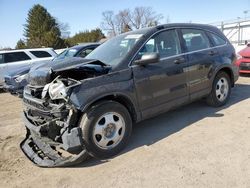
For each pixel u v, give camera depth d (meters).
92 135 4.06
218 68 6.00
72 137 3.92
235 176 3.54
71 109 3.95
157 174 3.75
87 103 3.98
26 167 4.27
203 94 5.82
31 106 4.46
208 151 4.24
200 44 5.84
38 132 4.14
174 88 5.16
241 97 7.07
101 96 4.13
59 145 4.12
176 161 4.03
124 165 4.06
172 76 5.10
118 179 3.72
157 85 4.87
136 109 4.63
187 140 4.70
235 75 6.51
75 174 3.96
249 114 5.72
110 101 4.27
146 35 4.95
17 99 9.82
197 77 5.59
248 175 3.55
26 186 3.78
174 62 5.15
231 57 6.37
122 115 4.38
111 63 4.62
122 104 4.58
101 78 4.21
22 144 4.80
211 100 6.15
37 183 3.83
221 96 6.27
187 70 5.36
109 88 4.23
